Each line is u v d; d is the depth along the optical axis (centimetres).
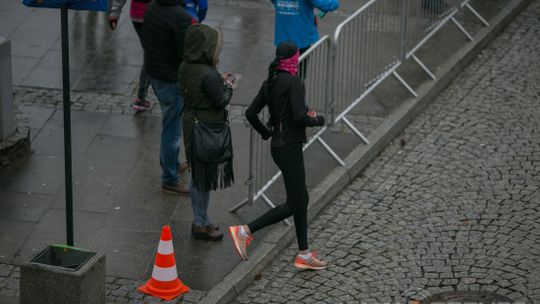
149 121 1991
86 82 2145
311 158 1881
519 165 1862
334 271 1536
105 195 1712
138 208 1677
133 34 2412
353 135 1973
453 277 1502
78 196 1703
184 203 1702
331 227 1677
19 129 1852
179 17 1600
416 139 1998
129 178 1775
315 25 1969
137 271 1491
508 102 2148
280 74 1456
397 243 1614
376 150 1938
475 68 2344
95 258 1340
